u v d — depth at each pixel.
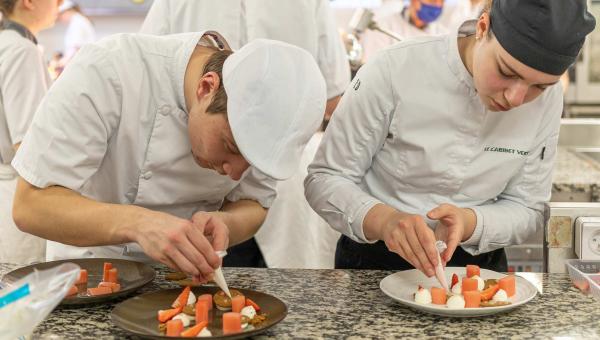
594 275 1.45
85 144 1.45
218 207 1.76
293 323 1.28
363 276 1.59
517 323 1.29
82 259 1.58
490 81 1.39
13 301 1.07
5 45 2.66
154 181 1.59
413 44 1.64
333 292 1.47
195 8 2.38
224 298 1.33
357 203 1.60
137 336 1.22
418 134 1.64
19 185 1.47
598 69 3.80
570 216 1.60
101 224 1.36
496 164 1.66
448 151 1.64
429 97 1.61
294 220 2.59
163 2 2.42
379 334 1.23
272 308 1.30
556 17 1.28
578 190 2.05
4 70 2.65
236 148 1.31
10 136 2.72
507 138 1.65
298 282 1.54
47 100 1.46
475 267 1.51
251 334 1.17
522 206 1.71
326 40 2.48
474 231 1.58
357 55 3.21
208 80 1.34
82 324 1.28
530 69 1.32
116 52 1.49
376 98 1.63
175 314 1.25
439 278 1.38
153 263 1.71
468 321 1.30
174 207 1.67
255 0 2.36
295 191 2.58
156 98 1.52
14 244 2.75
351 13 3.90
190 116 1.38
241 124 1.26
